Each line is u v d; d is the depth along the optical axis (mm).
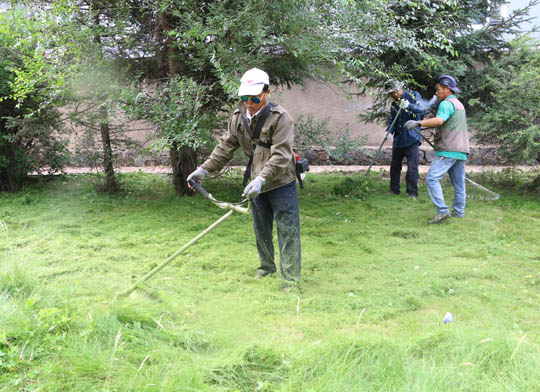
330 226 6391
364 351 2846
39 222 6301
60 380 2555
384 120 9898
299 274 4328
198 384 2537
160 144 5918
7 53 7023
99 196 7973
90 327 2969
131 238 5746
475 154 11188
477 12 8195
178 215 6848
